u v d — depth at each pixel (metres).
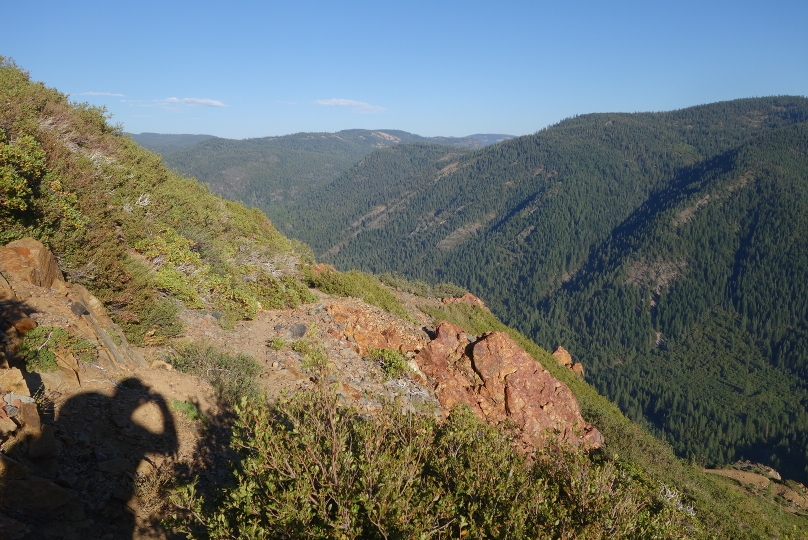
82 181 10.62
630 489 4.55
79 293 7.70
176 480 5.05
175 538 4.36
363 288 19.98
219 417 6.82
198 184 20.78
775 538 12.53
